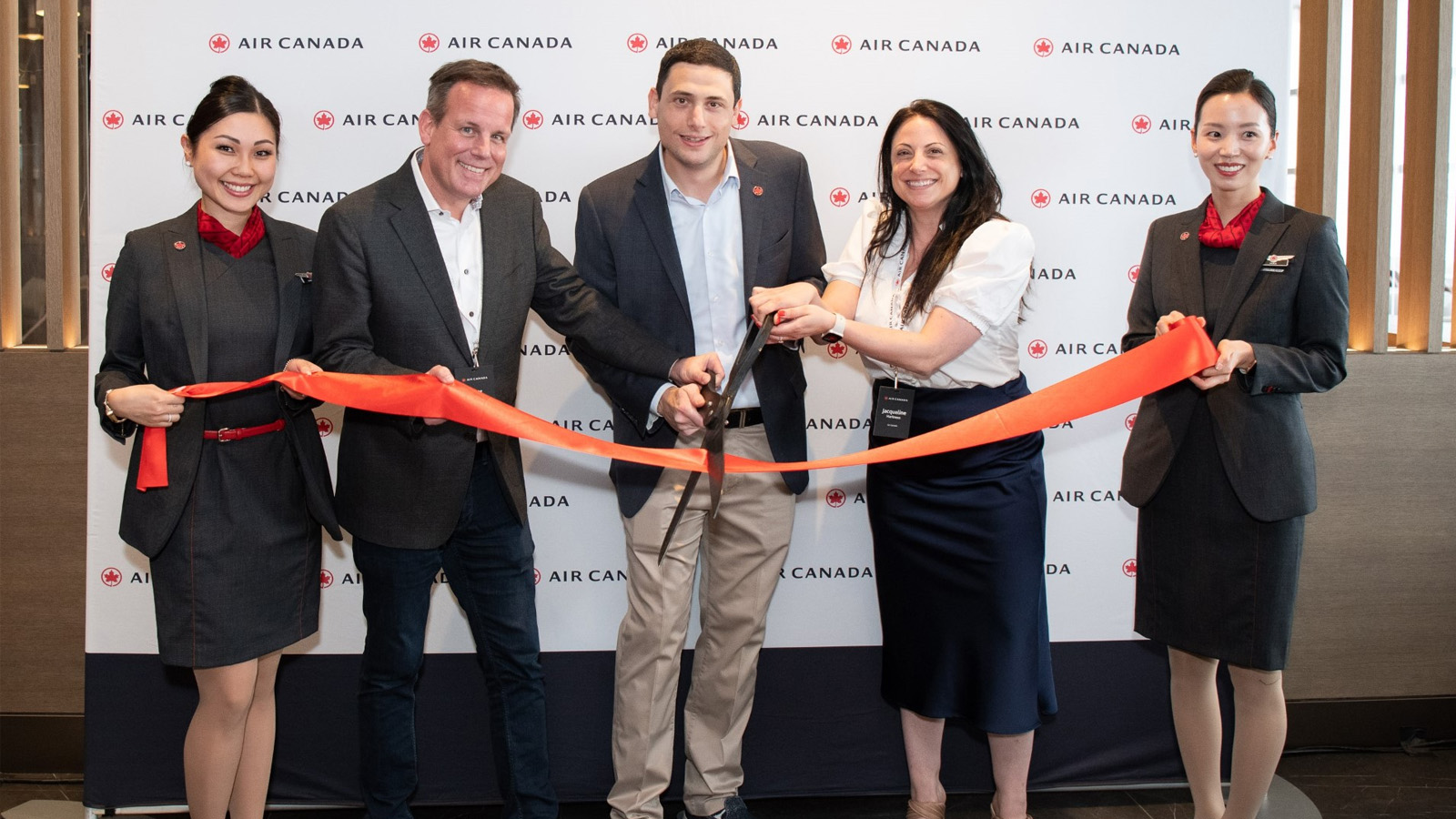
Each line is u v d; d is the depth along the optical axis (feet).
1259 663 6.83
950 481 7.15
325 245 6.67
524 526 7.38
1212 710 7.48
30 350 8.64
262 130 6.56
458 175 6.53
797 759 8.85
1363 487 9.09
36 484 8.70
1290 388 6.49
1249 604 6.86
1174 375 6.32
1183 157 8.51
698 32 8.25
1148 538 7.39
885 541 7.48
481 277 6.93
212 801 6.84
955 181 7.00
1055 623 8.81
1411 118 9.28
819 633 8.75
